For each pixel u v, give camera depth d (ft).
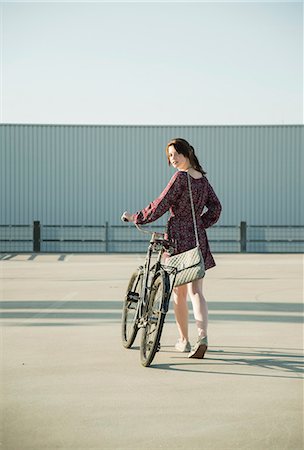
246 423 12.99
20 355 19.17
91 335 22.44
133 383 15.99
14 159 83.30
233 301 31.63
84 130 83.56
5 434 12.29
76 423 12.93
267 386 15.79
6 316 26.71
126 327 20.66
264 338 21.98
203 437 12.17
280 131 84.74
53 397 14.74
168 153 19.33
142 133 83.82
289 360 18.66
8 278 43.91
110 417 13.32
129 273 48.08
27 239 83.56
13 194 83.35
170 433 12.38
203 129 84.48
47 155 83.35
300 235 84.79
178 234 18.88
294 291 36.06
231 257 70.38
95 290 36.27
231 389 15.49
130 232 83.82
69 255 73.31
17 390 15.33
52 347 20.36
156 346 17.28
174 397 14.79
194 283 18.83
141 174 83.87
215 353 19.57
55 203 83.46
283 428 12.69
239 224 84.84
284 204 84.89
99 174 83.66
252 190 84.84
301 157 84.99
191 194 18.83
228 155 84.79
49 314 27.27
